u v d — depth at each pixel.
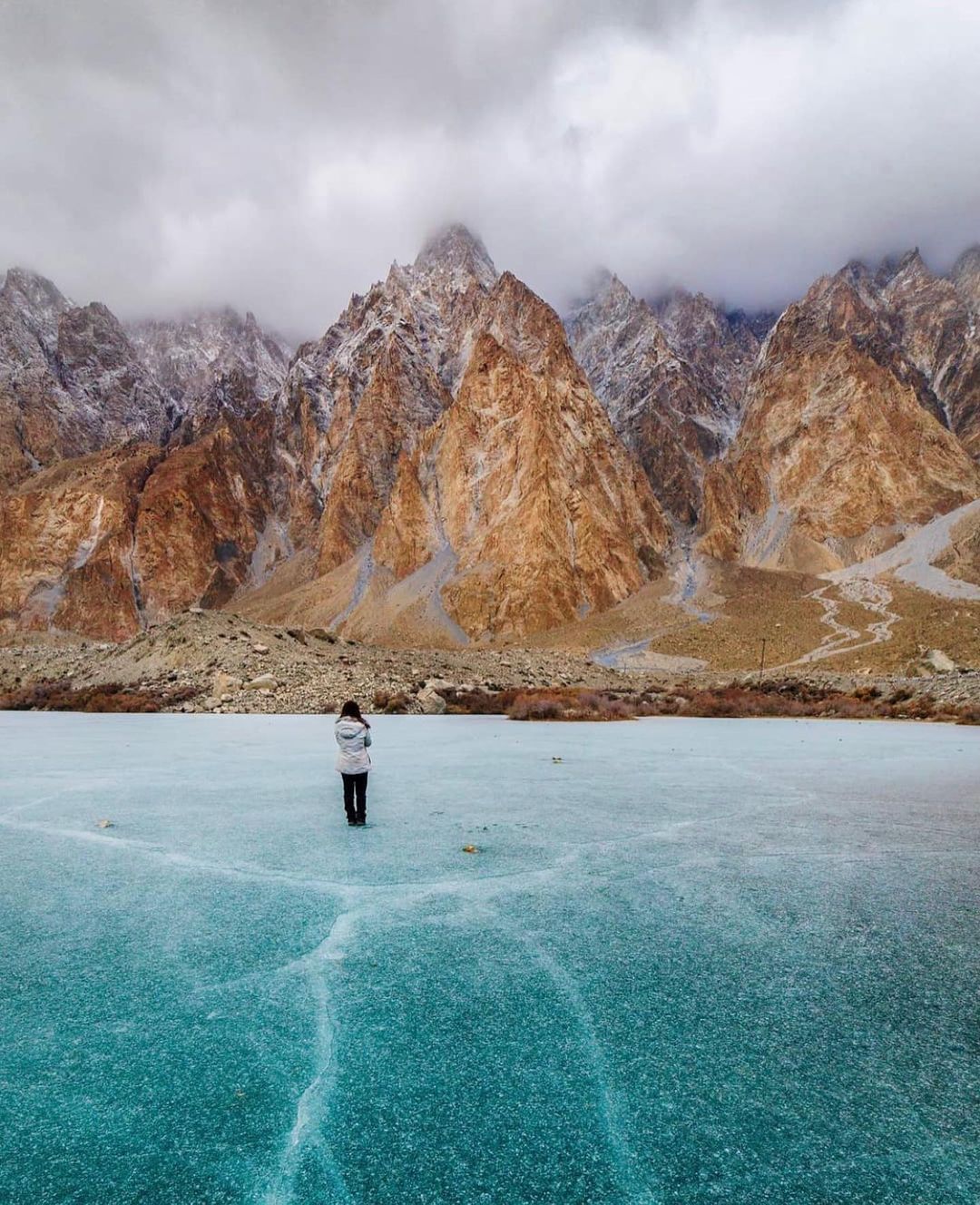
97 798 10.39
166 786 11.53
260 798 10.41
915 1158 2.71
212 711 31.28
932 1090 3.16
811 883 6.18
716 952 4.67
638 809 9.50
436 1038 3.57
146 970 4.38
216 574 153.75
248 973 4.34
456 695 34.41
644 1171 2.62
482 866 6.68
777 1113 2.98
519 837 7.86
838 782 12.16
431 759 15.08
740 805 9.87
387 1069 3.29
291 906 5.55
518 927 5.10
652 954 4.63
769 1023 3.74
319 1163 2.67
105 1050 3.47
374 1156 2.71
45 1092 3.13
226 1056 3.41
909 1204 2.46
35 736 20.75
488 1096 3.09
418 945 4.76
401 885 6.10
